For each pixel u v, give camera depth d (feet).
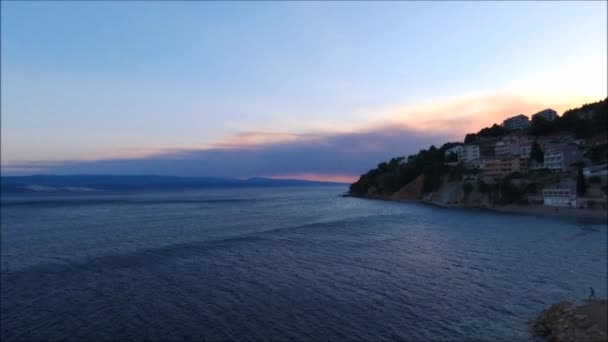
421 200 565.94
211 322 98.84
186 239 231.09
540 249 186.60
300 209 468.75
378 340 88.43
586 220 302.45
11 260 174.70
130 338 90.27
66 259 175.32
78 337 91.15
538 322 94.43
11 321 100.58
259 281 135.33
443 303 111.34
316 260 168.55
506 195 431.84
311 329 94.27
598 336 80.43
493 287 125.29
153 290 125.90
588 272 141.69
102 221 339.36
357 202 602.44
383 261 164.55
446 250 187.62
